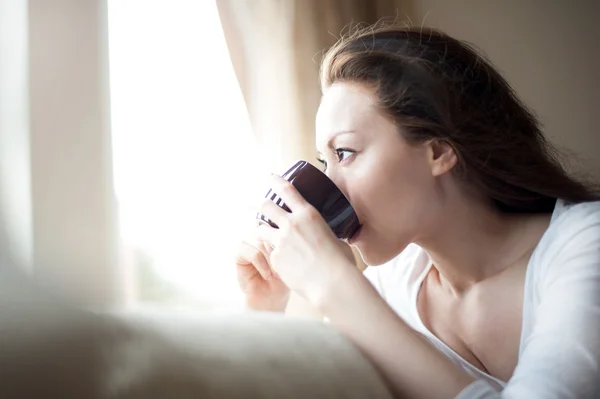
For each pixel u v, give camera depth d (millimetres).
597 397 631
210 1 1401
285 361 478
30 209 857
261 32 1396
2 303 428
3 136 864
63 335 402
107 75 995
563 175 969
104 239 936
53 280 723
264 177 1367
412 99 865
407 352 643
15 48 879
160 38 1340
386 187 866
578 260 752
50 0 910
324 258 732
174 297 1328
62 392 379
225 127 1390
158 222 1313
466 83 929
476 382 640
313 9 1472
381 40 949
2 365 372
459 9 2068
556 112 2252
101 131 958
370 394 510
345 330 673
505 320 920
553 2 2297
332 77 926
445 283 1011
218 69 1396
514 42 2195
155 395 398
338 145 882
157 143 1317
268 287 1005
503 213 963
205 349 448
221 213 1367
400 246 899
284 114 1396
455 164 903
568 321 681
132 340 423
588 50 2346
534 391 624
